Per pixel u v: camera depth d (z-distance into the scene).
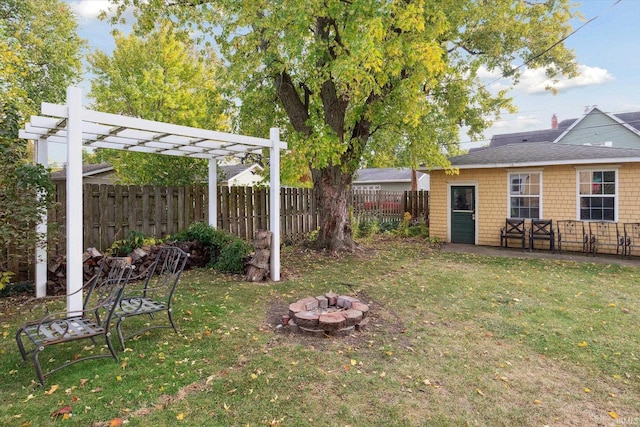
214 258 7.86
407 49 7.34
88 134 6.14
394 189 27.23
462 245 11.88
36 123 4.82
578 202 10.55
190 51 15.20
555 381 3.21
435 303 5.43
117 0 8.66
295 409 2.74
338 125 9.32
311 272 7.47
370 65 6.68
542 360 3.61
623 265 8.45
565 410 2.79
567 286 6.44
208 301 5.41
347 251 9.71
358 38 6.59
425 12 7.76
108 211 7.43
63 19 13.50
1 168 4.76
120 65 13.81
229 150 7.67
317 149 8.11
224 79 8.60
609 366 3.49
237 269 7.28
